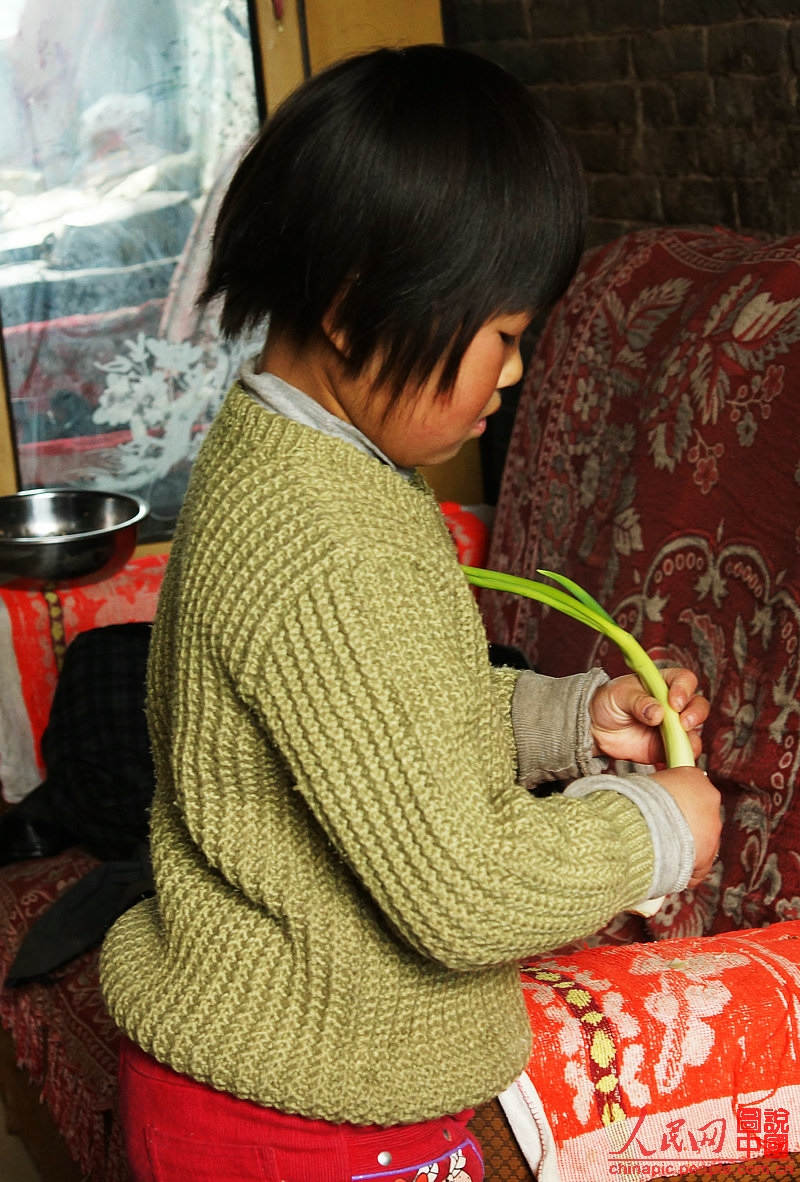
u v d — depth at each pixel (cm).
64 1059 177
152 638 114
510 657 205
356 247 91
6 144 304
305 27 310
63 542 232
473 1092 99
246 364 107
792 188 238
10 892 209
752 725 172
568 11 288
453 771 87
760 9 234
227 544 93
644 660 123
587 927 93
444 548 98
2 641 241
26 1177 204
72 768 213
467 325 92
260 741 94
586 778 104
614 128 284
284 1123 98
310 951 96
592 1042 120
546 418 230
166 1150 102
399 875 87
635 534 198
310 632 88
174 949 101
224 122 313
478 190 90
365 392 96
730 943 136
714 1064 121
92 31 302
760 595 175
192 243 319
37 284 313
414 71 93
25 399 319
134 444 328
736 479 182
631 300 219
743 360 185
